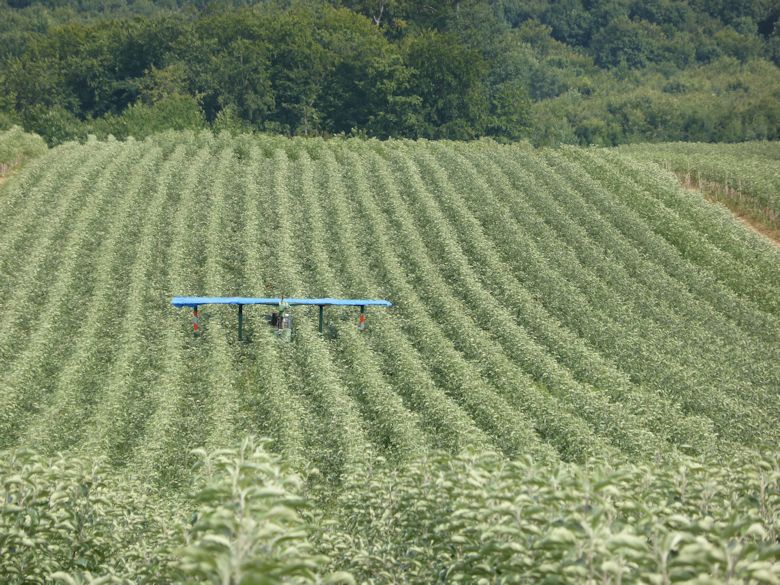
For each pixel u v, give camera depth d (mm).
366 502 68062
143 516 73812
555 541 38219
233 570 33312
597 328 155625
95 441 111875
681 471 56406
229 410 123188
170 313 163750
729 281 181375
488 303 164625
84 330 153125
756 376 140625
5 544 51188
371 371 135750
